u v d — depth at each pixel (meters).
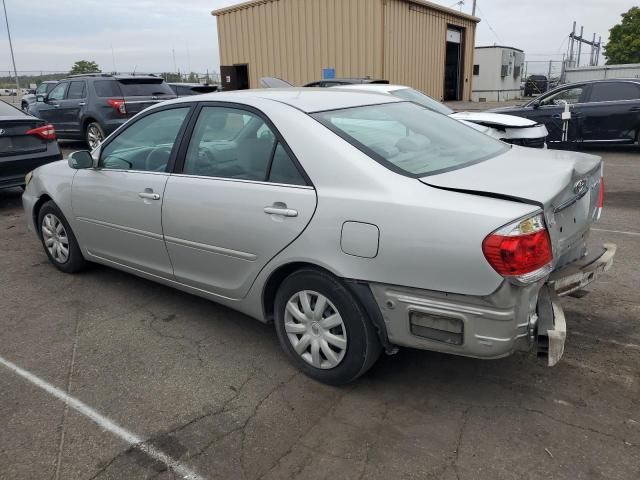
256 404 2.92
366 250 2.64
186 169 3.55
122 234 4.04
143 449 2.59
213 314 4.03
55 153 7.50
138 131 3.95
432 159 2.97
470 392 2.96
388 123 3.29
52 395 3.04
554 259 2.58
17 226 6.56
